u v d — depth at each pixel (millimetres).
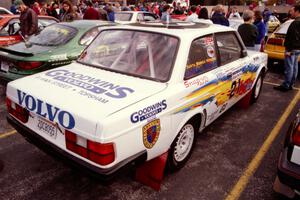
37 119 2736
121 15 11227
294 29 6090
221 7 8117
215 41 3686
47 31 5633
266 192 3016
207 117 3533
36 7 12648
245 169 3416
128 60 3217
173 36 3156
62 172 3234
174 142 3035
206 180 3178
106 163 2252
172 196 2902
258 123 4746
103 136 2193
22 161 3422
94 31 5547
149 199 2846
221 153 3764
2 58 4887
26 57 4594
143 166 2998
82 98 2527
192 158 3609
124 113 2336
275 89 6672
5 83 4883
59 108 2439
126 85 2795
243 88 4590
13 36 7043
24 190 2922
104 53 3436
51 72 3197
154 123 2602
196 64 3238
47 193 2889
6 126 4340
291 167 2355
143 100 2549
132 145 2418
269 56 7871
